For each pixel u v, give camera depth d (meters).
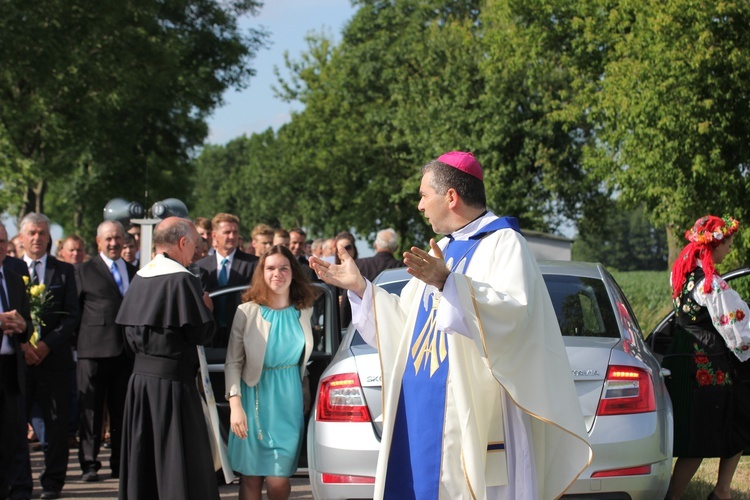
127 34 25.41
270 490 5.34
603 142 20.31
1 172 23.36
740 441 5.57
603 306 5.40
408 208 38.97
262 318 5.34
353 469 4.84
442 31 32.19
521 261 3.30
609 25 20.19
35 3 22.72
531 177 28.66
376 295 3.78
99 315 7.51
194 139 33.25
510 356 3.23
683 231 17.75
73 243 10.05
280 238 10.69
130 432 5.02
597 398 4.69
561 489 3.45
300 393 5.39
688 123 16.12
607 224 31.53
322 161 39.69
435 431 3.45
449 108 29.59
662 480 4.80
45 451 6.91
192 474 4.96
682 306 5.66
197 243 5.34
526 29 23.58
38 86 23.55
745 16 15.84
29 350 6.79
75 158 28.50
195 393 5.09
